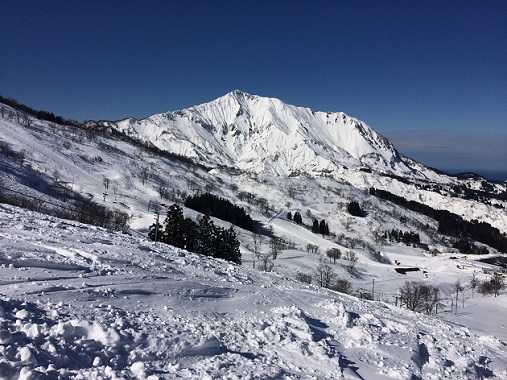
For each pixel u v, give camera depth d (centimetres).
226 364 744
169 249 2142
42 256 1248
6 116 15738
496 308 6206
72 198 8794
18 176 8825
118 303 961
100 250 1559
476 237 18525
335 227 15388
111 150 17325
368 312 1608
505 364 1219
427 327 1552
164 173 16725
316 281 7338
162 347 739
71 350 631
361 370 888
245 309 1200
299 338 1009
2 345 580
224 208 12094
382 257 12094
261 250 9388
